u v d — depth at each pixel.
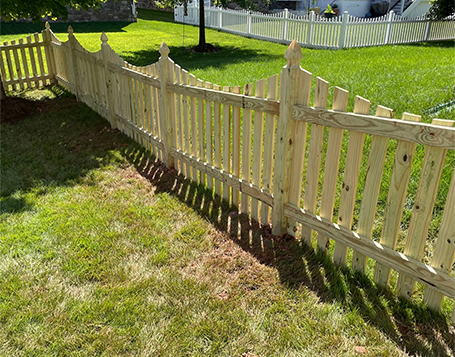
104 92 6.59
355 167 2.56
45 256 3.12
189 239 3.36
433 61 10.20
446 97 6.06
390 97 6.28
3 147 5.77
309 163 2.92
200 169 4.20
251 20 18.12
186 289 2.73
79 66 7.67
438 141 2.02
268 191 3.37
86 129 6.46
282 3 25.88
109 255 3.14
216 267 2.99
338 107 2.57
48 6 7.23
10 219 3.73
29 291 2.73
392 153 4.33
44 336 2.36
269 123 3.15
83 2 8.09
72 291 2.74
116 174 4.81
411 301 2.50
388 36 16.22
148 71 4.82
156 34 17.84
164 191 4.29
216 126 3.77
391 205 2.41
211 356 2.22
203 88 3.81
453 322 2.32
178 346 2.29
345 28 14.62
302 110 2.78
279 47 15.50
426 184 2.18
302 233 3.18
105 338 2.33
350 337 2.30
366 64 10.00
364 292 2.62
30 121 7.00
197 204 3.94
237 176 3.72
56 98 8.40
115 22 20.69
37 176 4.75
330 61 11.08
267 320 2.45
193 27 20.86
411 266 2.35
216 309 2.56
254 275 2.88
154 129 5.05
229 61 11.79
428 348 2.19
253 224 3.56
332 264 2.91
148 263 3.04
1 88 7.59
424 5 21.34
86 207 3.93
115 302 2.62
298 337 2.31
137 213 3.80
